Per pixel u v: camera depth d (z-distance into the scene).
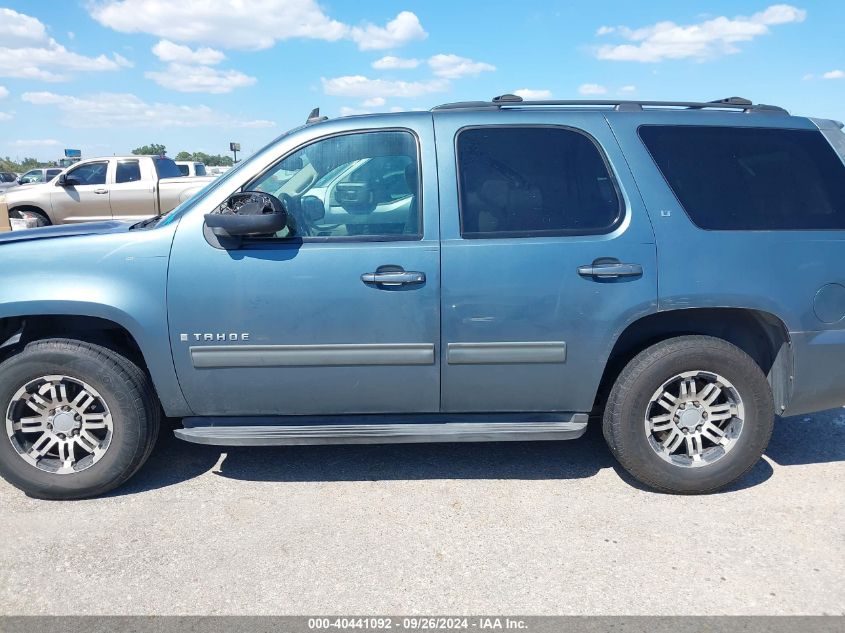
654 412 3.54
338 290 3.31
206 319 3.32
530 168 3.42
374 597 2.71
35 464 3.45
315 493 3.58
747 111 3.66
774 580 2.81
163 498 3.53
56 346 3.35
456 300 3.33
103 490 3.49
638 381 3.40
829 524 3.25
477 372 3.41
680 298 3.34
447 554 3.01
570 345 3.38
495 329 3.36
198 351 3.35
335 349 3.36
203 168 19.73
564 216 3.39
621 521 3.28
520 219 3.38
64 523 3.28
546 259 3.32
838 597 2.70
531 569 2.89
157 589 2.76
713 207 3.40
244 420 3.54
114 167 13.36
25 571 2.89
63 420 3.45
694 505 3.44
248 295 3.31
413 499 3.51
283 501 3.49
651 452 3.47
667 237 3.35
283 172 3.45
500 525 3.25
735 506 3.43
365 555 3.00
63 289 3.28
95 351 3.37
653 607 2.65
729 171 3.45
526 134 3.47
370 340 3.36
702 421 3.50
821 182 3.48
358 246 3.33
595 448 4.16
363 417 3.57
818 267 3.40
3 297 3.27
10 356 3.55
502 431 3.46
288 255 3.31
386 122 3.47
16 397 3.38
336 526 3.25
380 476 3.78
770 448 4.15
